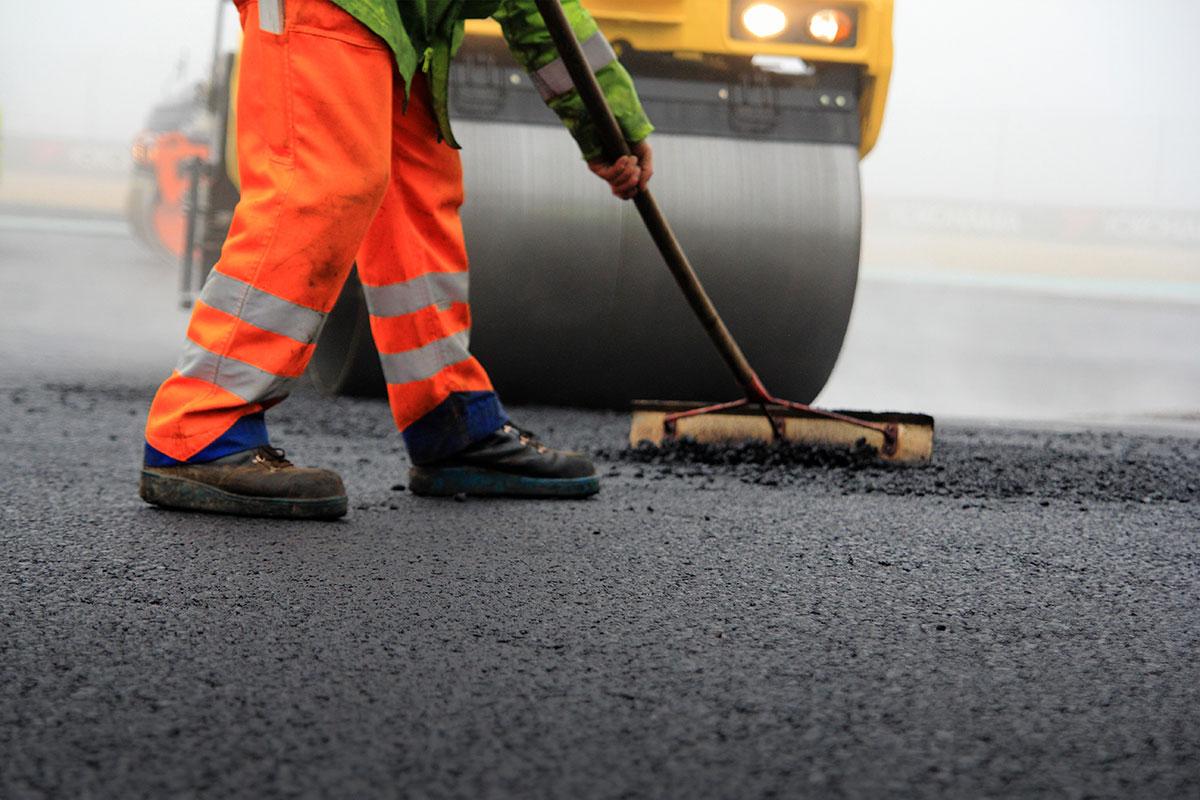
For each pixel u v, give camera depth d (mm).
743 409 4172
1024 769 1389
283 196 2844
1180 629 2059
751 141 5445
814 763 1388
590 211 5289
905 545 2721
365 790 1278
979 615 2113
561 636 1905
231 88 7453
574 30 3348
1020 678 1746
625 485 3561
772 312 5508
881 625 2025
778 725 1514
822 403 11094
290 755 1375
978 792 1320
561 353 5500
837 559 2553
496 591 2195
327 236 2865
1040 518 3156
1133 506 3436
